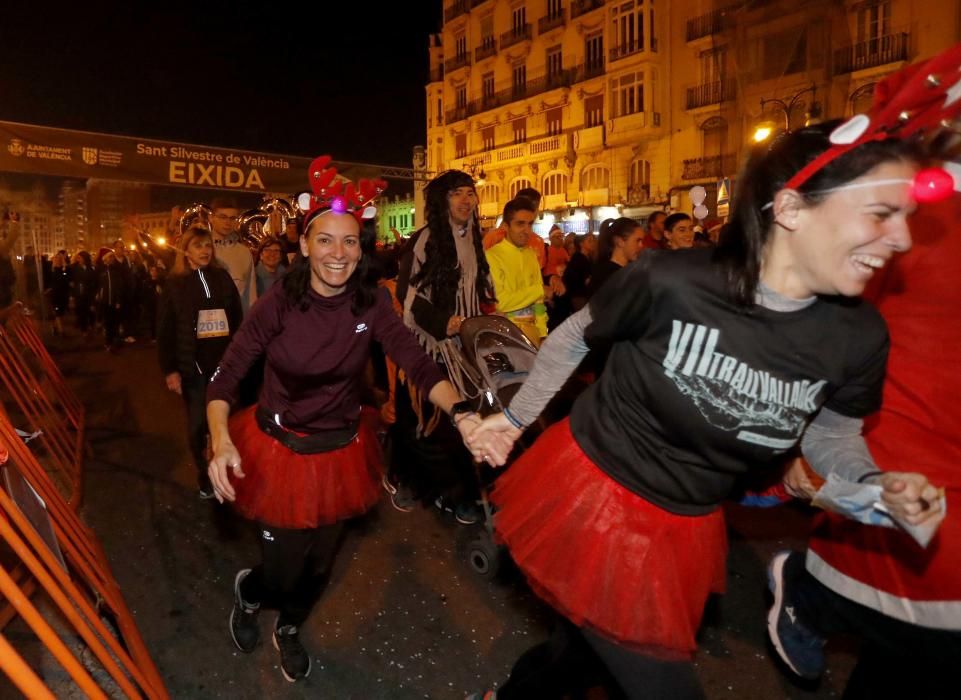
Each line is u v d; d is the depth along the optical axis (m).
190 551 4.18
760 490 2.34
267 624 3.43
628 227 5.29
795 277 1.58
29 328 6.52
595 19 31.00
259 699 2.90
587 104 32.16
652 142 28.86
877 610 2.02
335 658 3.16
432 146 43.53
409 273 4.21
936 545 1.88
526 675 2.23
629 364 1.81
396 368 4.54
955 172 1.82
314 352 2.52
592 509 1.85
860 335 1.66
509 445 2.17
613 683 2.18
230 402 2.52
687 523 1.85
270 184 14.76
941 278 1.90
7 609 2.97
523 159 35.56
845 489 1.72
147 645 3.25
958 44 1.38
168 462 5.78
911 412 1.97
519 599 3.67
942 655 1.93
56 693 2.79
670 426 1.75
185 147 13.77
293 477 2.64
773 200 1.56
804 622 2.33
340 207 2.39
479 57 38.62
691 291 1.65
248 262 6.18
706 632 3.33
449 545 4.28
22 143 12.28
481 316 3.88
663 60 27.98
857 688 2.18
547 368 2.02
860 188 1.45
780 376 1.66
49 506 3.09
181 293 4.68
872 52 19.91
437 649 3.23
